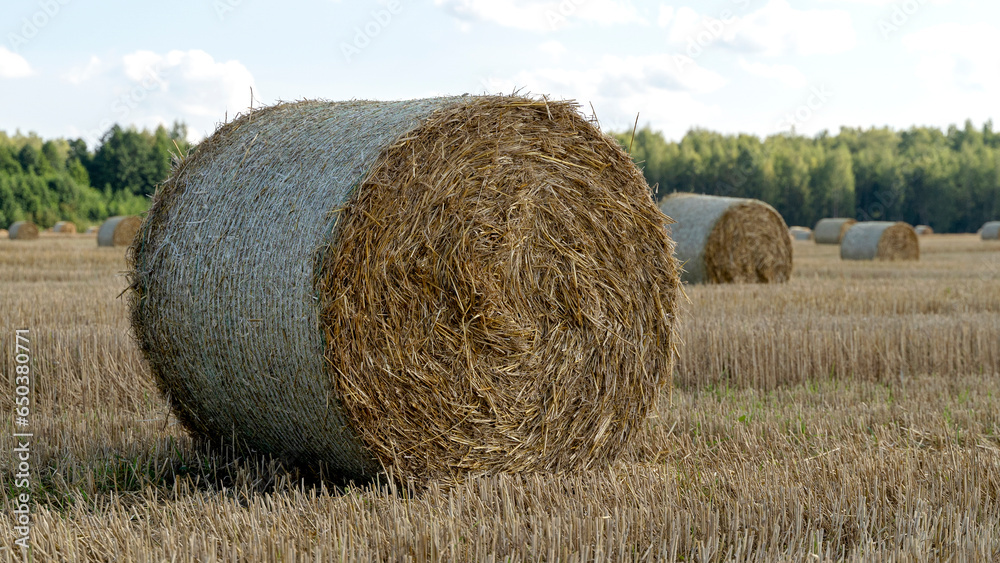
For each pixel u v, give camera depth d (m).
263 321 4.51
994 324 9.18
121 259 21.64
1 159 64.88
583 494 4.31
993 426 5.89
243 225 4.72
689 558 3.56
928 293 12.72
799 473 4.57
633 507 4.02
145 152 62.62
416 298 4.54
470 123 4.74
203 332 4.87
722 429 5.96
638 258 5.51
